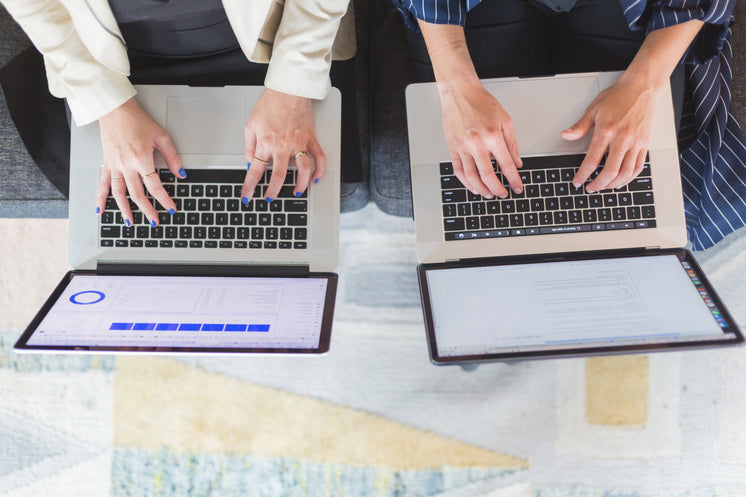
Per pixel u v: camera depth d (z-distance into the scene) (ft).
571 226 2.96
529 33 3.51
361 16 4.10
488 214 2.98
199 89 3.11
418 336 4.34
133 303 2.80
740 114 3.69
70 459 4.24
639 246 2.94
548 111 3.08
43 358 4.33
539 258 2.93
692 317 2.64
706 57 3.24
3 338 4.38
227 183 3.04
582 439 4.17
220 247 3.00
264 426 4.25
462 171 2.99
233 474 4.22
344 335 4.36
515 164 2.99
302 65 2.85
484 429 4.20
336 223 3.02
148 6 2.70
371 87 3.99
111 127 2.98
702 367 4.18
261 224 3.01
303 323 2.72
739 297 4.28
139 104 3.09
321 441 4.23
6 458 4.24
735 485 4.09
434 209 3.00
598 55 3.44
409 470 4.19
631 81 3.02
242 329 2.68
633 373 4.21
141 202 2.97
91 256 3.01
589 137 3.05
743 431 4.12
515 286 2.80
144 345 2.62
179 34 3.17
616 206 2.96
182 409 4.28
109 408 4.28
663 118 3.01
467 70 3.08
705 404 4.16
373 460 4.20
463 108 3.01
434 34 3.11
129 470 4.23
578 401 4.20
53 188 3.75
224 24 3.16
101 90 2.91
